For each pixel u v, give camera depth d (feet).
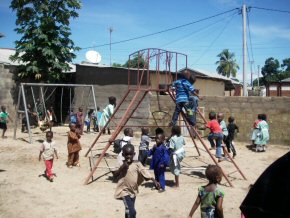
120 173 19.29
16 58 66.18
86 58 77.71
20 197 26.12
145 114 65.57
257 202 7.53
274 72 286.46
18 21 65.62
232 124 43.45
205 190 15.40
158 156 28.22
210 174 15.35
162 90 33.65
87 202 25.50
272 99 53.78
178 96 31.89
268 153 47.65
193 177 33.78
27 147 44.88
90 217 22.61
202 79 87.40
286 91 115.96
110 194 27.53
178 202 25.88
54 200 25.80
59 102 74.18
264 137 48.26
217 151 38.19
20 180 30.66
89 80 71.31
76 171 34.63
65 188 28.91
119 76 68.69
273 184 7.41
